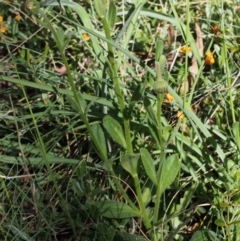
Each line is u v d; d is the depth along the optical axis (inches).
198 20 46.9
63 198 35.0
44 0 38.7
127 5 46.6
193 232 34.6
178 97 34.9
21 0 48.9
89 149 38.5
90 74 43.6
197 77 36.6
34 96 42.8
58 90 36.8
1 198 36.3
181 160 34.6
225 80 40.0
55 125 40.6
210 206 35.1
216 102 39.2
